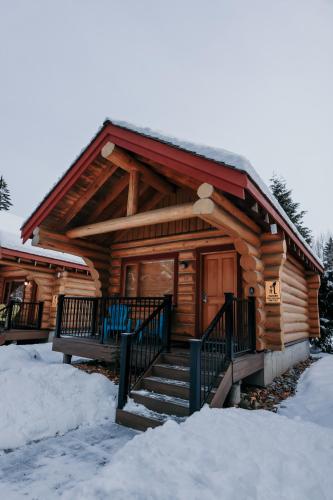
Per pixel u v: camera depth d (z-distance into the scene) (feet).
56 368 17.80
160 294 25.62
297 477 7.44
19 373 16.49
